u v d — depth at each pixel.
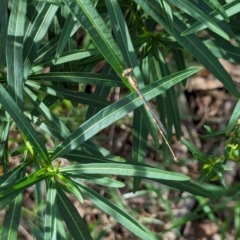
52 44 0.72
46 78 0.72
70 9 0.59
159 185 1.12
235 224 1.03
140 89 0.63
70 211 0.68
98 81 0.72
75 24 0.68
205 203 0.97
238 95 0.72
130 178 1.12
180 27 0.71
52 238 0.66
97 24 0.58
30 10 0.69
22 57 0.66
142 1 0.68
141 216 1.11
